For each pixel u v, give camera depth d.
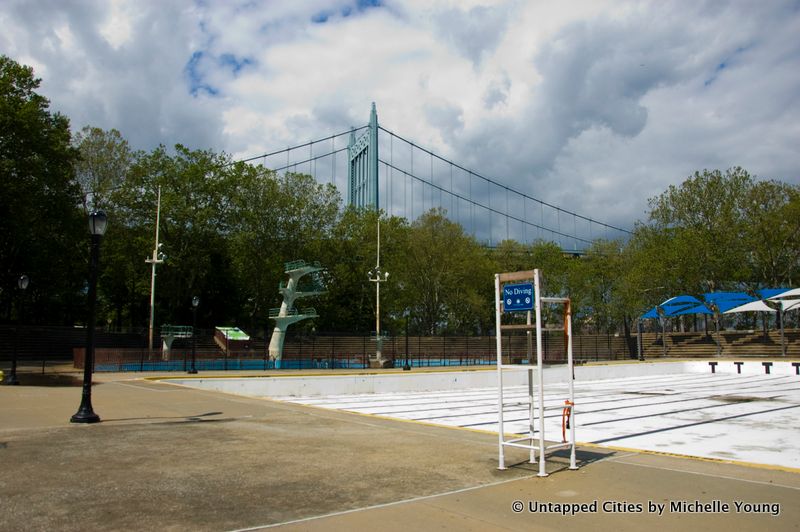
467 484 7.18
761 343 58.31
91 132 59.22
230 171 63.03
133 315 68.38
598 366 39.16
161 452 8.95
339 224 70.06
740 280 64.19
